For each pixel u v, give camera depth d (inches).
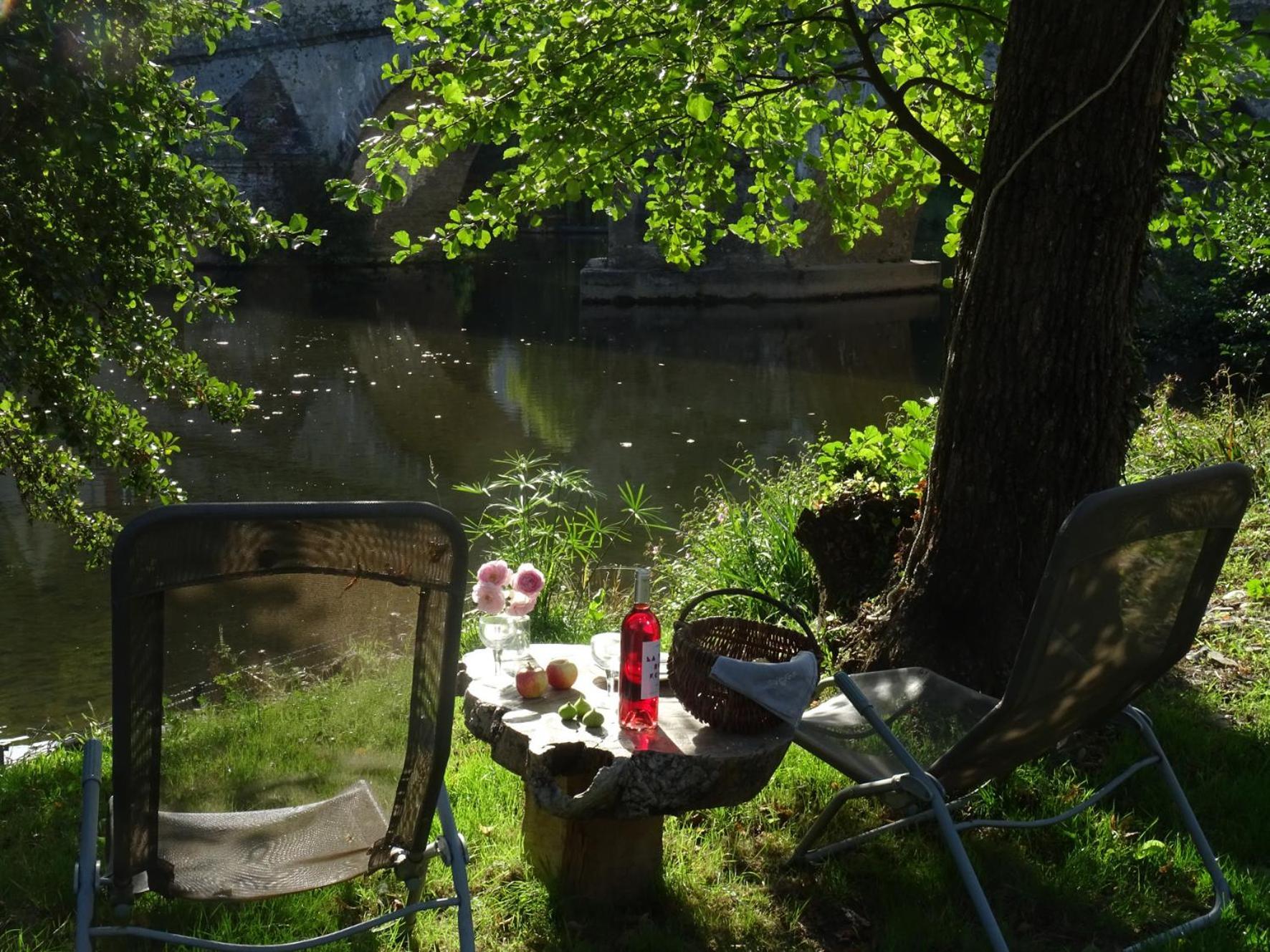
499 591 108.0
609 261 1026.1
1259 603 183.8
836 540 176.6
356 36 1164.5
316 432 518.6
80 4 158.1
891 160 223.6
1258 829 119.4
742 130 206.8
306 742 81.0
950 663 143.1
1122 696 103.1
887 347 768.9
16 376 178.9
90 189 173.9
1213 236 203.6
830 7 183.2
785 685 93.0
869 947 101.7
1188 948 99.0
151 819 77.6
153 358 210.4
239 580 75.7
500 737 96.9
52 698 249.1
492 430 525.0
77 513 220.1
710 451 482.3
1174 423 289.3
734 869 113.0
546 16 184.7
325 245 1217.4
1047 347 138.4
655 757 90.2
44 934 100.8
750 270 1015.0
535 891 106.0
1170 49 135.7
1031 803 124.6
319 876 82.0
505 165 1662.2
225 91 1214.9
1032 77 135.1
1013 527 141.1
